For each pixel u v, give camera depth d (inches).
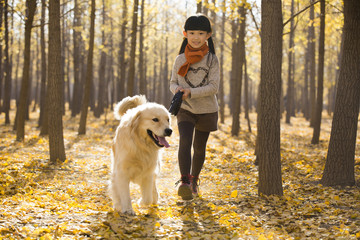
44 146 443.5
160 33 866.1
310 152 429.7
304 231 144.9
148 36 876.0
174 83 167.3
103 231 131.2
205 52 160.7
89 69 613.6
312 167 308.8
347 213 167.2
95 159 371.9
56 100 330.3
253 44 699.4
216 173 301.9
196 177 185.0
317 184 240.1
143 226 141.5
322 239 134.0
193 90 155.3
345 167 231.6
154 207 173.8
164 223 150.2
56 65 328.2
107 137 585.0
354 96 230.4
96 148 460.4
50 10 321.7
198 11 518.6
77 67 1052.5
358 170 279.3
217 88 160.9
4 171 261.7
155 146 160.1
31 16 471.2
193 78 162.9
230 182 266.2
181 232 139.3
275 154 199.0
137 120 154.1
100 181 265.9
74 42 1010.1
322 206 181.9
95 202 199.8
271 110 196.4
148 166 159.6
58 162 326.0
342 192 213.2
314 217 166.2
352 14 227.5
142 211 168.2
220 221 156.6
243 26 563.2
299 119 1284.4
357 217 161.6
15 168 279.7
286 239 134.5
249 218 162.1
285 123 1032.2
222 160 364.5
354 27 227.8
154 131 151.5
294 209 179.8
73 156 385.1
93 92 1370.6
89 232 130.7
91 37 610.2
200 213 171.2
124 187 156.1
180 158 158.6
